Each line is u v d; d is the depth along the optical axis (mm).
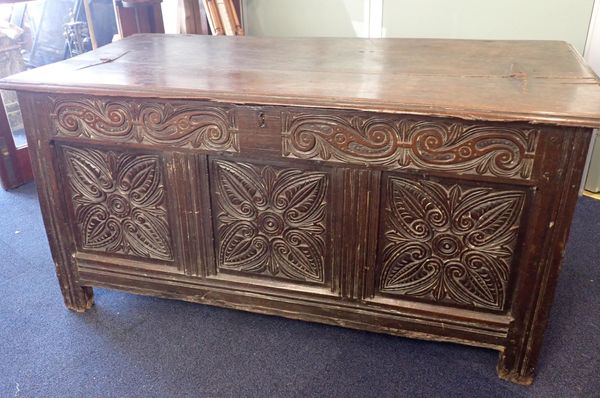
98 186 1530
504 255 1299
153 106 1354
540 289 1289
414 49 1739
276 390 1392
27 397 1383
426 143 1211
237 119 1313
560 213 1200
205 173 1419
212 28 2479
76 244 1642
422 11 2379
